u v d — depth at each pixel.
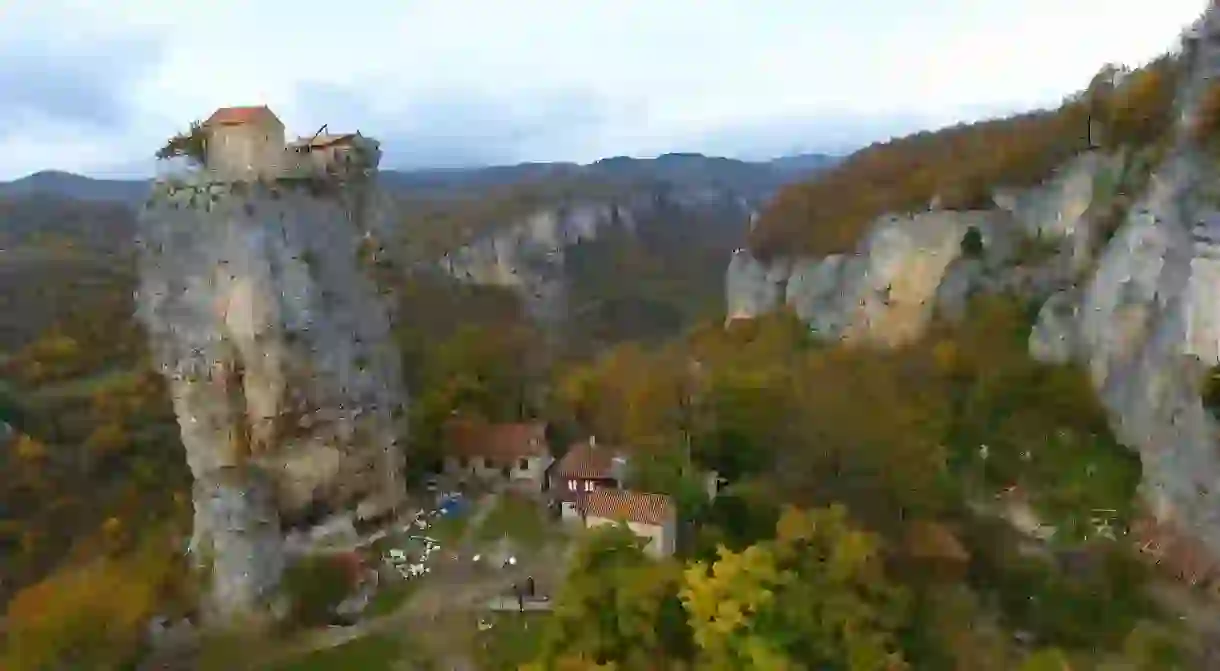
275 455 54.72
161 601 49.19
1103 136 75.94
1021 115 96.94
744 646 35.75
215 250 54.84
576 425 72.00
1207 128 58.28
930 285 83.44
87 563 65.12
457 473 64.25
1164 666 42.25
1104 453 59.91
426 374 76.88
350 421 57.06
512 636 43.75
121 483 76.31
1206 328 52.56
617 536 42.78
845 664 35.84
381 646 43.94
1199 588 48.25
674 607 38.69
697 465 55.59
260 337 54.22
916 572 46.78
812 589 37.75
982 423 65.75
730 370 68.00
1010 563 50.31
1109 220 70.31
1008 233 80.25
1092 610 46.59
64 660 45.44
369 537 55.03
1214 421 50.00
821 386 66.25
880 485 53.47
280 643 44.81
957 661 40.91
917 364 73.69
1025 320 74.38
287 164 58.84
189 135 57.19
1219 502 48.53
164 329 57.28
